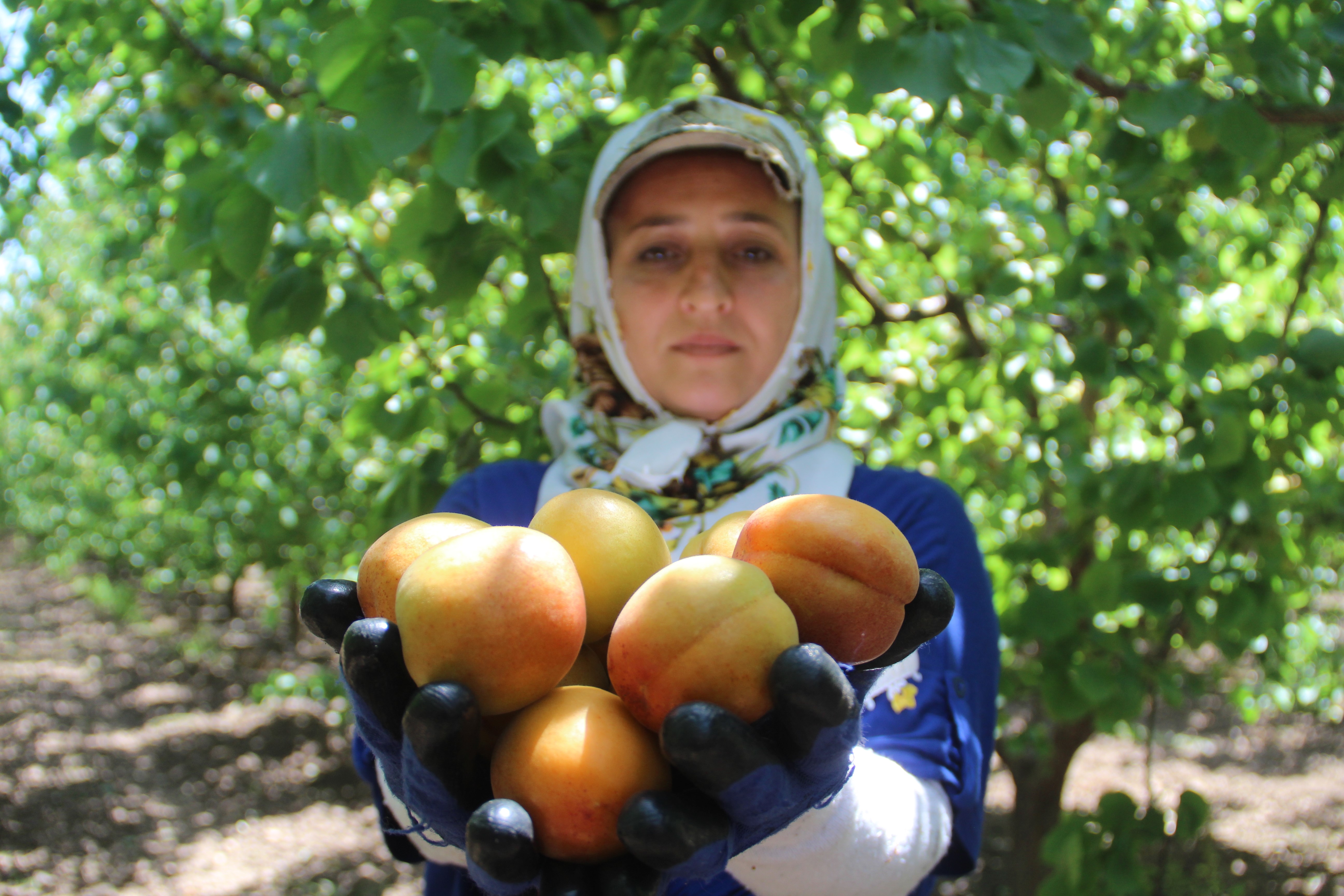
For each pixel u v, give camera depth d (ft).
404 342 8.76
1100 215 9.11
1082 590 8.61
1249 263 11.09
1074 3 7.55
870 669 2.70
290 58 8.61
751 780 2.16
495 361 8.65
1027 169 13.07
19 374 28.35
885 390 11.40
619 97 9.73
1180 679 10.36
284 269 6.97
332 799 27.68
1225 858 21.68
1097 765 28.76
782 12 6.27
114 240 16.69
